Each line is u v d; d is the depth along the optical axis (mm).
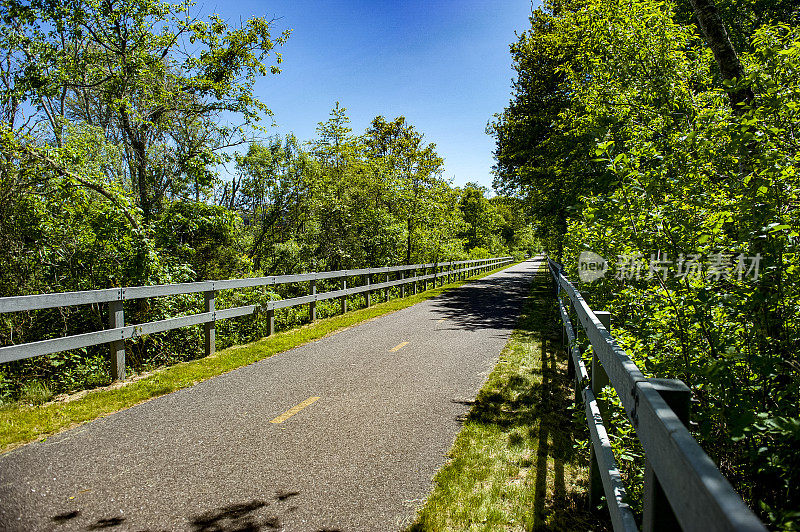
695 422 2443
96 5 10688
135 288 5672
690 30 6109
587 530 2664
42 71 10711
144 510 2736
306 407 4625
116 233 8312
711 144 2602
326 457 3508
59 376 6414
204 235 13477
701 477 807
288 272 16688
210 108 12977
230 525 2607
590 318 3045
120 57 11648
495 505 2896
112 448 3619
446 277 22469
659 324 2799
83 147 9602
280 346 7441
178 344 7801
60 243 8359
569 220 5168
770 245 2176
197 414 4418
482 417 4395
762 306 2236
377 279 18406
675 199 2635
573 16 11766
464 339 8219
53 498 2852
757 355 2246
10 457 3439
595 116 6746
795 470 1940
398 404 4734
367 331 9078
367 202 19406
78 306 7844
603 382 2914
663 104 4625
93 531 2512
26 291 7789
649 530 1309
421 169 22766
